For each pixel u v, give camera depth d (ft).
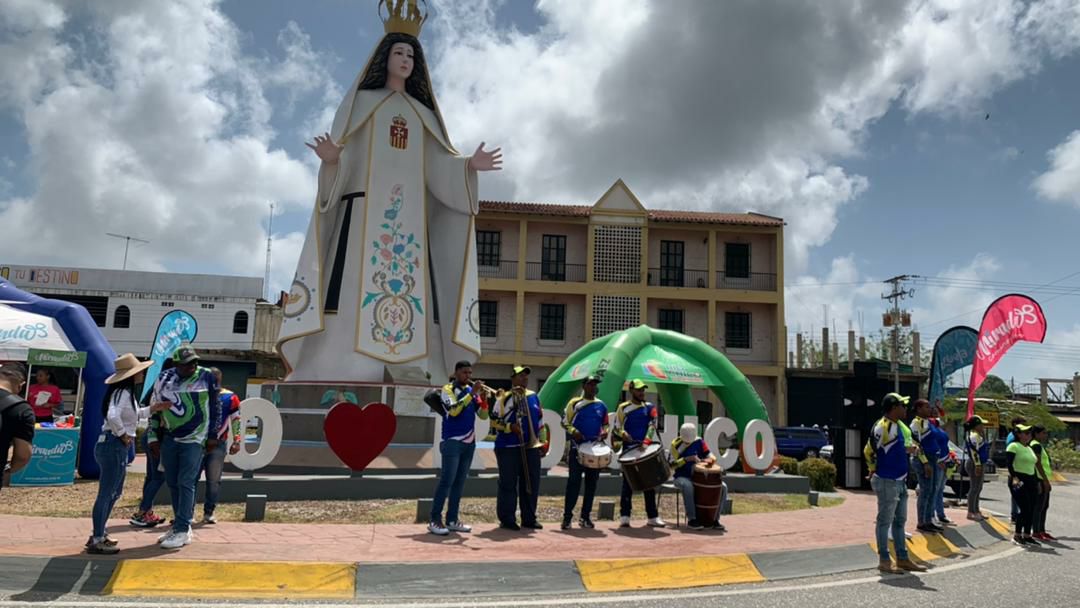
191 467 23.12
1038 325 48.42
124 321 119.34
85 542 23.57
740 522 34.76
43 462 38.40
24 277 117.60
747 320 122.31
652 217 120.78
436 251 52.47
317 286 47.19
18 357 42.29
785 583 24.00
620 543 27.35
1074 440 152.25
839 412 121.08
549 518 33.99
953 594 22.82
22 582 19.60
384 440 37.65
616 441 32.71
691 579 23.84
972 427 42.34
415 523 30.48
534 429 29.91
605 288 118.32
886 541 26.53
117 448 21.63
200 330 120.78
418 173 50.72
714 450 47.24
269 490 34.47
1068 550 33.65
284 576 20.81
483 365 119.96
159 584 20.08
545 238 122.83
